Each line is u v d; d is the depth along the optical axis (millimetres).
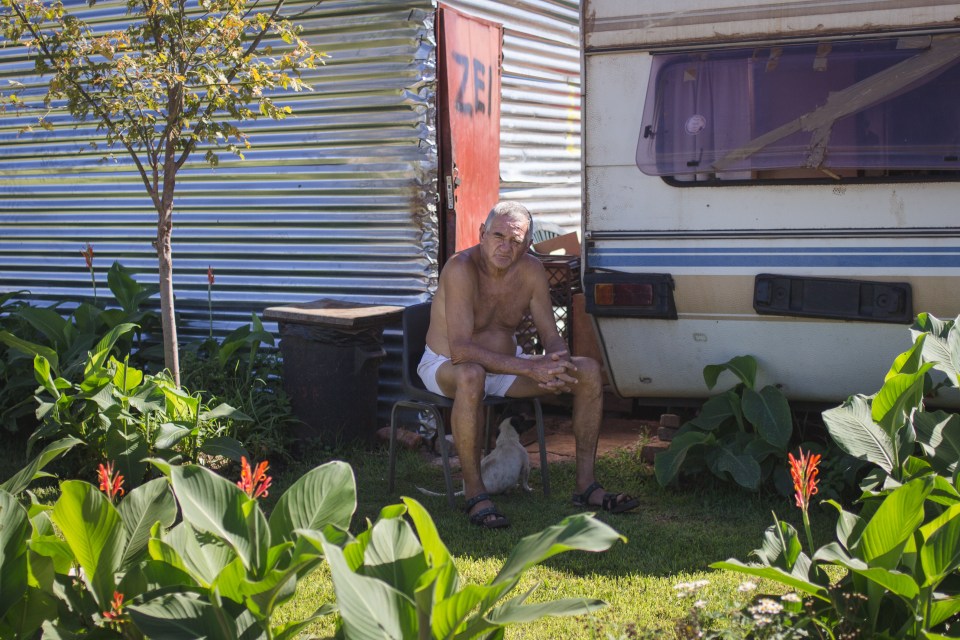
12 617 3018
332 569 2596
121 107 5188
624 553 4430
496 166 7379
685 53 5172
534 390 5230
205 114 5363
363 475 5805
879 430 3934
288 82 5441
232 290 7180
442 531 4797
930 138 4844
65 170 7711
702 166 5191
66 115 7645
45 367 5527
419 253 6516
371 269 6691
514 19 7582
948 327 4531
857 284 5012
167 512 3369
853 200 4984
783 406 5113
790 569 3178
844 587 3176
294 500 3180
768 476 5172
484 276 5148
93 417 5625
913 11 4820
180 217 7277
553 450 6293
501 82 7480
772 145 5074
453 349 5043
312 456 6129
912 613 3018
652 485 5457
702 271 5266
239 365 6582
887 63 4883
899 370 4156
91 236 7719
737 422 5367
